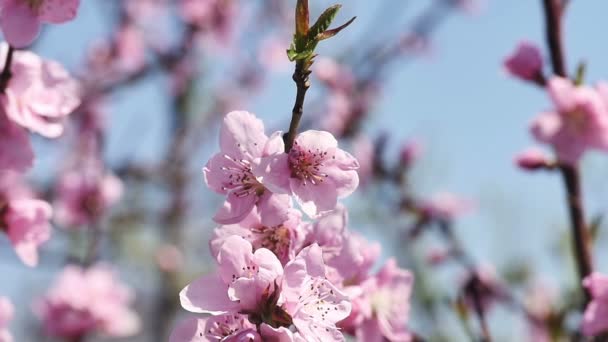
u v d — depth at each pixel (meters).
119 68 1.36
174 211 1.36
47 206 0.60
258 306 0.44
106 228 1.12
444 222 0.94
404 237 0.97
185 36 1.37
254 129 0.46
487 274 0.81
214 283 0.44
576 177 0.65
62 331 0.97
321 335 0.44
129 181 1.23
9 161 0.54
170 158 1.36
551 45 0.66
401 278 0.54
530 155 0.66
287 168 0.45
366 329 0.53
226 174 0.46
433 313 0.85
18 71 0.54
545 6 0.66
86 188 1.08
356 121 1.12
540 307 0.81
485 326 0.64
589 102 0.64
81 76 1.27
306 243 0.47
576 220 0.64
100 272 1.01
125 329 1.00
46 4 0.52
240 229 0.46
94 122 1.23
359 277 0.52
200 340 0.43
